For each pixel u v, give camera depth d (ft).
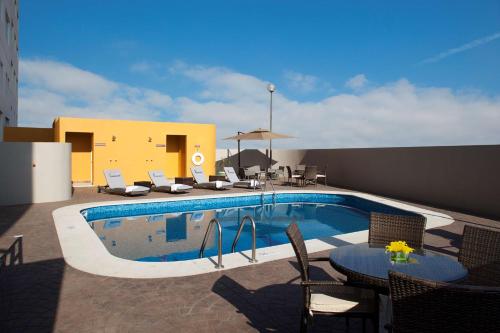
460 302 6.55
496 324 6.39
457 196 39.93
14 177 36.68
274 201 48.32
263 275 16.44
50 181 38.55
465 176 38.96
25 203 37.19
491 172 35.81
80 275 16.19
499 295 6.31
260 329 11.46
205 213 40.68
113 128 57.93
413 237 13.64
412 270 9.77
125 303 13.28
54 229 25.31
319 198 49.57
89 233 24.07
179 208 41.73
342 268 10.02
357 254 11.30
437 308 6.75
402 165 48.47
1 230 25.00
